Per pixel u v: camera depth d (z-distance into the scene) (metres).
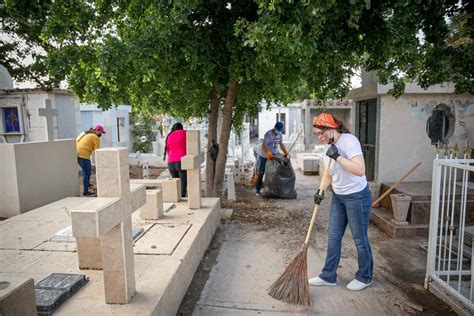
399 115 5.68
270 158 7.30
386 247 4.38
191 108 6.88
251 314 2.90
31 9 4.50
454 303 2.95
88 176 7.57
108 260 2.26
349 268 3.79
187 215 4.39
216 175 6.19
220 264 3.89
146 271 2.79
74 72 5.25
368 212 3.21
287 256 4.13
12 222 4.22
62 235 3.60
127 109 14.79
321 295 3.22
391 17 4.26
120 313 2.18
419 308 2.98
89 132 7.69
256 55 4.70
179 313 2.88
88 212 1.88
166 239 3.51
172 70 4.78
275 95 6.64
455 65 4.45
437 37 4.13
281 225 5.38
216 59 5.10
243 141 11.08
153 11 4.24
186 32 4.68
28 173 5.12
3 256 3.17
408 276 3.60
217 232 5.00
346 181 3.14
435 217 3.21
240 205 6.64
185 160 4.49
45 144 5.50
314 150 13.53
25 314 1.43
